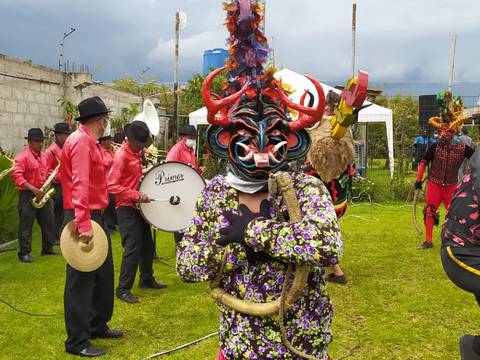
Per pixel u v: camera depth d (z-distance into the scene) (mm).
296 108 2186
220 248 2111
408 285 5469
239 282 2141
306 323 2117
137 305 5004
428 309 4727
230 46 2240
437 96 6863
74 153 3662
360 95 3105
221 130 2225
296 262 1958
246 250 2084
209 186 2273
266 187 2176
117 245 7887
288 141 2223
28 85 11164
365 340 4055
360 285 5480
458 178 7031
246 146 2121
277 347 2104
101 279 4090
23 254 6910
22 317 4727
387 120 13594
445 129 6855
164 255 7258
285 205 2123
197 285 5691
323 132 5004
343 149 4965
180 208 5512
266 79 2238
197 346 4020
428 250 7129
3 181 8062
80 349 3871
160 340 4164
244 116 2166
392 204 12188
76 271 3811
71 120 11391
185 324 4500
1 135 10344
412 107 26750
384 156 22906
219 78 8547
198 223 2242
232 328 2180
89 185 3842
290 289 2041
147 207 5344
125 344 4094
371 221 9609
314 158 4984
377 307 4801
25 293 5445
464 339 3148
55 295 5379
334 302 4949
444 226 3121
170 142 18969
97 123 3871
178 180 5504
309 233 1941
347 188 5230
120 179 5094
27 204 6891
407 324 4375
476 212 2928
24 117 11055
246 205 2193
